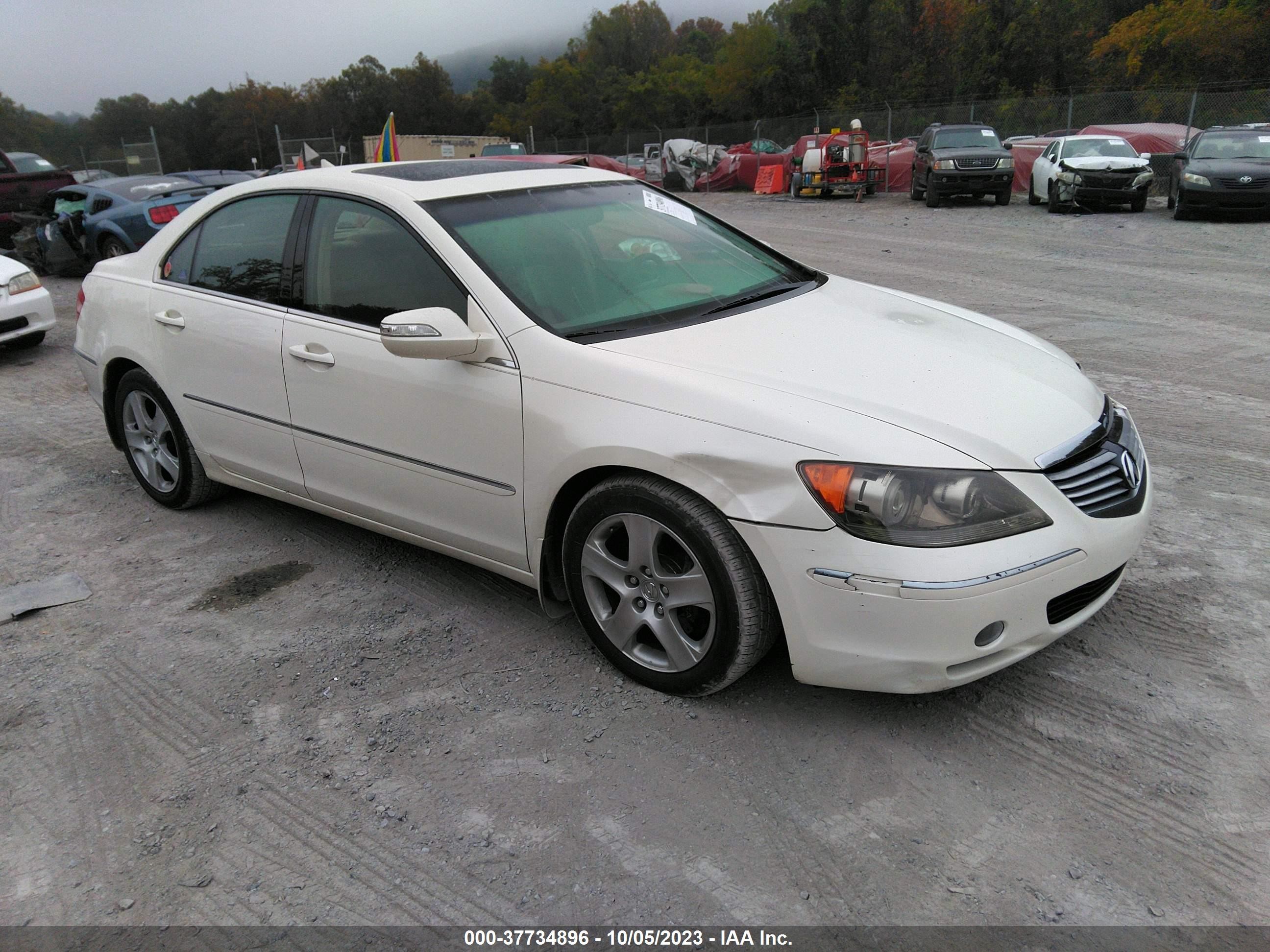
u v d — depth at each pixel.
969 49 48.97
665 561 2.76
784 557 2.45
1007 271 11.24
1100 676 2.92
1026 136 28.67
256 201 3.78
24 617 3.56
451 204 3.29
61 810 2.51
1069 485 2.54
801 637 2.52
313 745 2.73
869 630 2.42
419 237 3.18
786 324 3.09
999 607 2.37
